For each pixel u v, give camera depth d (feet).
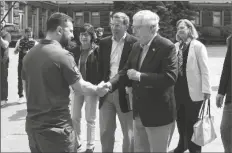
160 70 11.61
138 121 12.42
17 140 19.31
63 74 10.07
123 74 13.48
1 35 28.07
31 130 10.23
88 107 17.21
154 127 11.80
